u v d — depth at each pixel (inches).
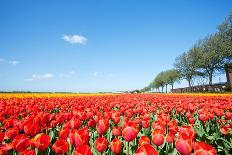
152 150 109.1
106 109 378.0
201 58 2603.3
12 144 162.7
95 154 193.2
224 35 2224.4
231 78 2689.5
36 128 204.7
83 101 576.4
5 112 380.8
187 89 3213.6
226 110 462.9
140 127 288.5
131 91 3201.3
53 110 531.8
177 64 3161.9
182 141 142.1
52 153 206.8
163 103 601.0
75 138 158.1
